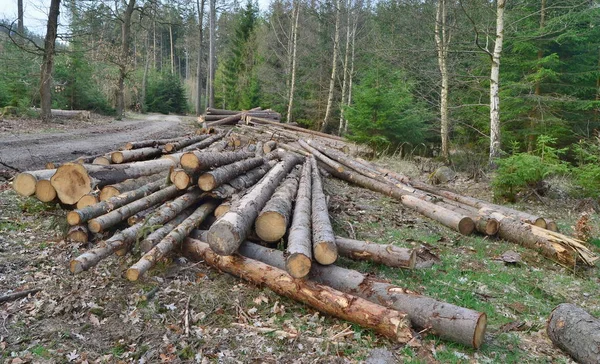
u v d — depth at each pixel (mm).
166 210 4746
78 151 10641
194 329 3393
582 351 3086
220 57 44875
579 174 8234
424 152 14148
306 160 10000
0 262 4191
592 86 13016
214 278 4215
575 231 6438
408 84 15266
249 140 13336
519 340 3457
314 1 25578
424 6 14258
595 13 11609
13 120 15797
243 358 3064
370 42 21000
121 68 25734
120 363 2939
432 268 4883
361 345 3273
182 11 31078
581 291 4527
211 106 29047
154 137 15984
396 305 3523
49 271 4121
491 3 12586
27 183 5410
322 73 25594
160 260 4238
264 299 3854
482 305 4016
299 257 3664
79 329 3291
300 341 3305
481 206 7301
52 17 16797
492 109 10992
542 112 12102
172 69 51062
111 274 4098
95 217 4645
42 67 17000
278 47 29953
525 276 4875
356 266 4680
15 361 2861
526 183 8367
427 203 7266
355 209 7238
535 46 12797
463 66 15664
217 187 5387
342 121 22359
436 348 3254
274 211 4441
